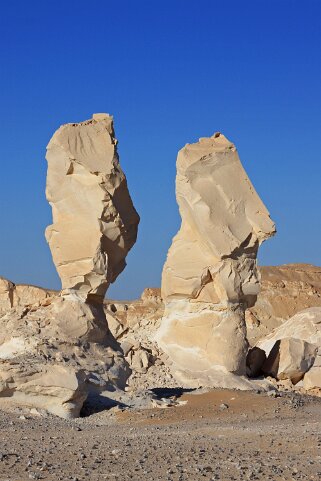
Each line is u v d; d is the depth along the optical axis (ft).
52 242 72.43
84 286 71.41
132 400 68.28
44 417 61.93
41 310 70.69
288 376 84.64
